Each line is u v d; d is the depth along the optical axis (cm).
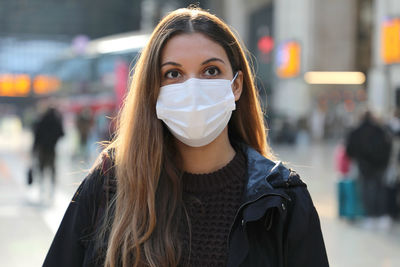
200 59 182
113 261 173
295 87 3111
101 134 1652
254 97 211
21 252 634
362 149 830
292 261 182
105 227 182
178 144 193
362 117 845
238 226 177
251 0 3884
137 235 175
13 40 7031
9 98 4481
